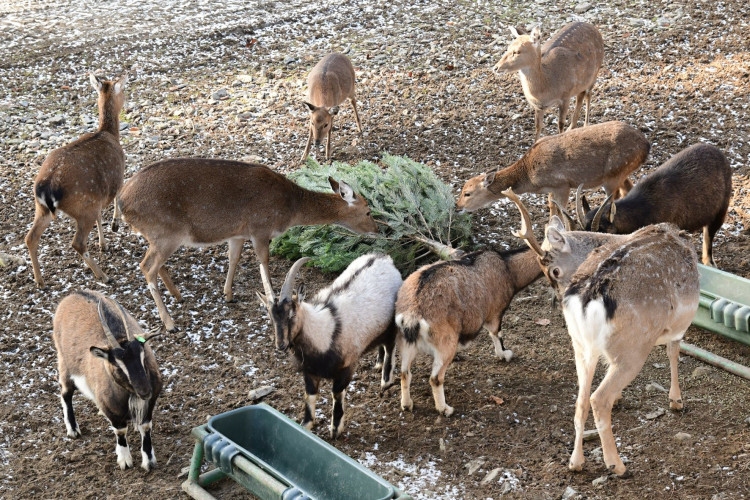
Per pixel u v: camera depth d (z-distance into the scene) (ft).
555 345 24.40
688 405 21.34
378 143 36.73
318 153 36.09
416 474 19.24
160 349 24.72
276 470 18.10
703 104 37.81
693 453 19.40
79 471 19.71
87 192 27.20
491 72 42.68
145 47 47.21
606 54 43.75
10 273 28.86
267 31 49.39
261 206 26.02
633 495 18.08
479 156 35.17
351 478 17.53
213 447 18.04
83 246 27.68
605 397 18.20
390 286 21.67
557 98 34.68
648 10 48.62
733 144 34.47
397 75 43.19
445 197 29.22
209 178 25.35
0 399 22.52
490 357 23.93
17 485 19.24
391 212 29.73
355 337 20.35
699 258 28.50
